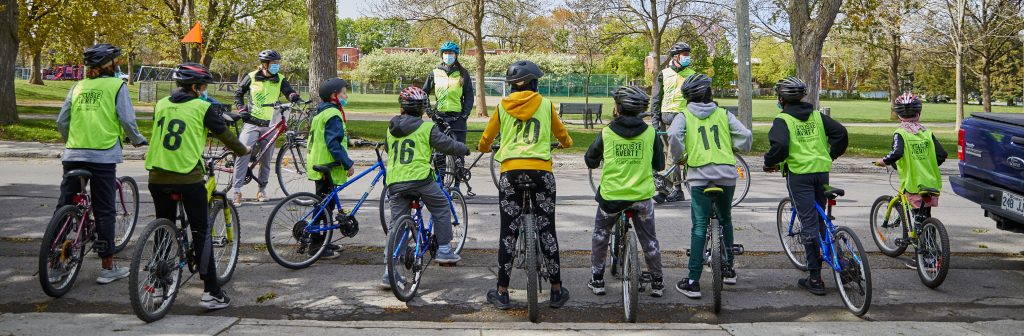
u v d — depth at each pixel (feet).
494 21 102.94
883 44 107.45
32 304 17.62
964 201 35.32
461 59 223.30
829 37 101.96
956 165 51.57
